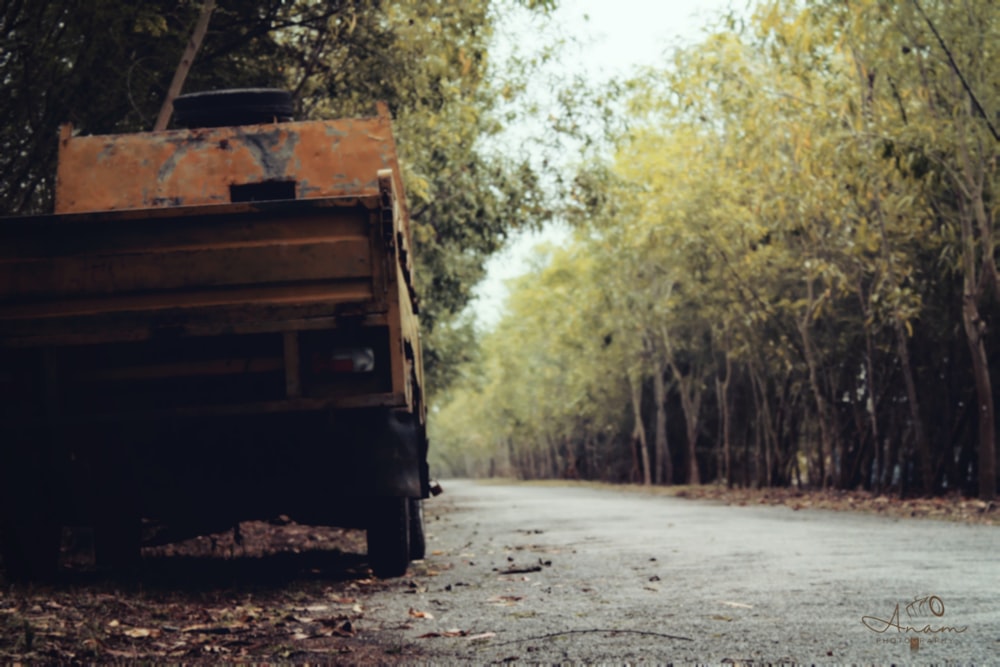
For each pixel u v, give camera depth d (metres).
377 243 7.29
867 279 22.89
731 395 37.25
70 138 9.30
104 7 10.34
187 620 6.43
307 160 9.35
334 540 13.99
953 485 21.33
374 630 6.15
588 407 49.91
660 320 36.31
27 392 7.30
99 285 7.24
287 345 7.27
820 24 16.45
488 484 75.00
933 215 19.28
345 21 14.98
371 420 8.08
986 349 20.55
